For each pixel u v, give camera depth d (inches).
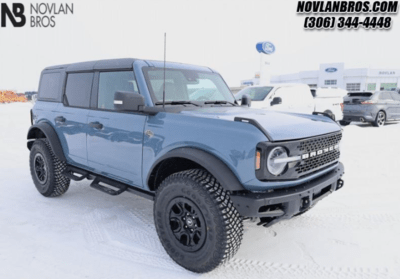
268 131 101.5
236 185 99.8
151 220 155.9
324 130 120.1
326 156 121.0
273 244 132.5
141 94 129.9
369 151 315.9
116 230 144.4
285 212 105.0
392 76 1834.4
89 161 153.8
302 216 159.5
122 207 172.7
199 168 119.9
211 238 102.5
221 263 104.8
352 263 118.3
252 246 130.8
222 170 100.4
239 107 150.3
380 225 149.3
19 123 576.4
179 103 136.4
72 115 161.0
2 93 1501.0
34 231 142.1
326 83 1967.3
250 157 97.2
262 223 115.8
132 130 127.9
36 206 172.6
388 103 516.1
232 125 103.1
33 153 186.2
